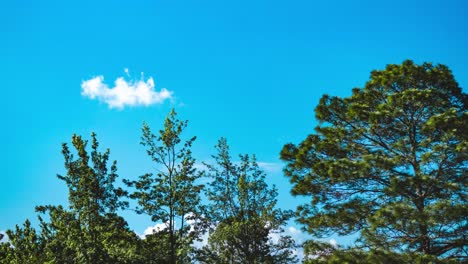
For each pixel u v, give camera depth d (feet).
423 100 70.23
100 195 87.66
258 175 115.85
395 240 67.46
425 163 67.26
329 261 65.72
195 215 99.25
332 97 81.82
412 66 73.77
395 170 69.92
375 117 72.13
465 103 74.74
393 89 76.43
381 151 73.92
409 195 67.41
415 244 66.08
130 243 89.51
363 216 71.00
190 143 93.91
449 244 66.18
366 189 74.28
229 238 107.96
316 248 71.26
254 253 108.78
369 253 64.54
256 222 110.11
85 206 86.89
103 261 86.28
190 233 92.38
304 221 76.43
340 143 77.97
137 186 90.02
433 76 72.95
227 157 116.06
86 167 87.66
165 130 92.22
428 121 67.00
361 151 76.79
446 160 67.46
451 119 65.10
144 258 88.02
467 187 66.18
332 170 69.62
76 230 86.12
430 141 68.23
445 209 60.44
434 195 66.08
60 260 89.40
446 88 73.46
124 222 91.35
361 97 79.82
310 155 78.43
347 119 79.30
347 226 73.15
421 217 61.26
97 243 86.84
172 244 89.45
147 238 89.81
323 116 81.05
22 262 93.15
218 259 108.68
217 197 113.70
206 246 109.50
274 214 110.52
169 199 90.33
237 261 110.52
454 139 67.62
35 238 94.79
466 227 63.77
